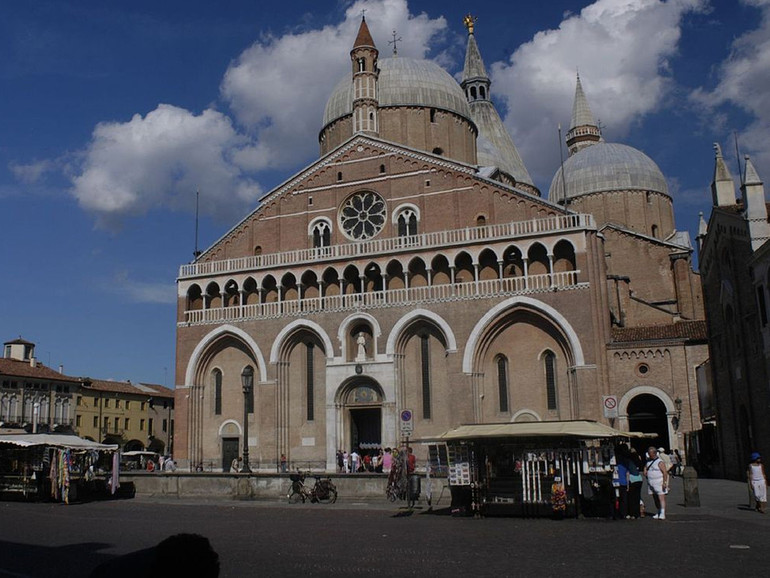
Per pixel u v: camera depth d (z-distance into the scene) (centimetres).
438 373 5959
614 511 2850
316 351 6397
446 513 3244
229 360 6694
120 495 4481
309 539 2347
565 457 2995
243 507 3697
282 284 6569
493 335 5831
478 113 10138
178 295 6862
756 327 4159
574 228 5669
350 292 6438
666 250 7900
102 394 11938
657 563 1806
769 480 4081
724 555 1914
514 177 9175
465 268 6078
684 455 5506
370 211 6569
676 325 5975
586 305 5531
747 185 4131
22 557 2006
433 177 6375
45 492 4275
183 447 6556
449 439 3033
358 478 3975
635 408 6475
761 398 4138
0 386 10075
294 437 6312
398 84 7762
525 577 1644
